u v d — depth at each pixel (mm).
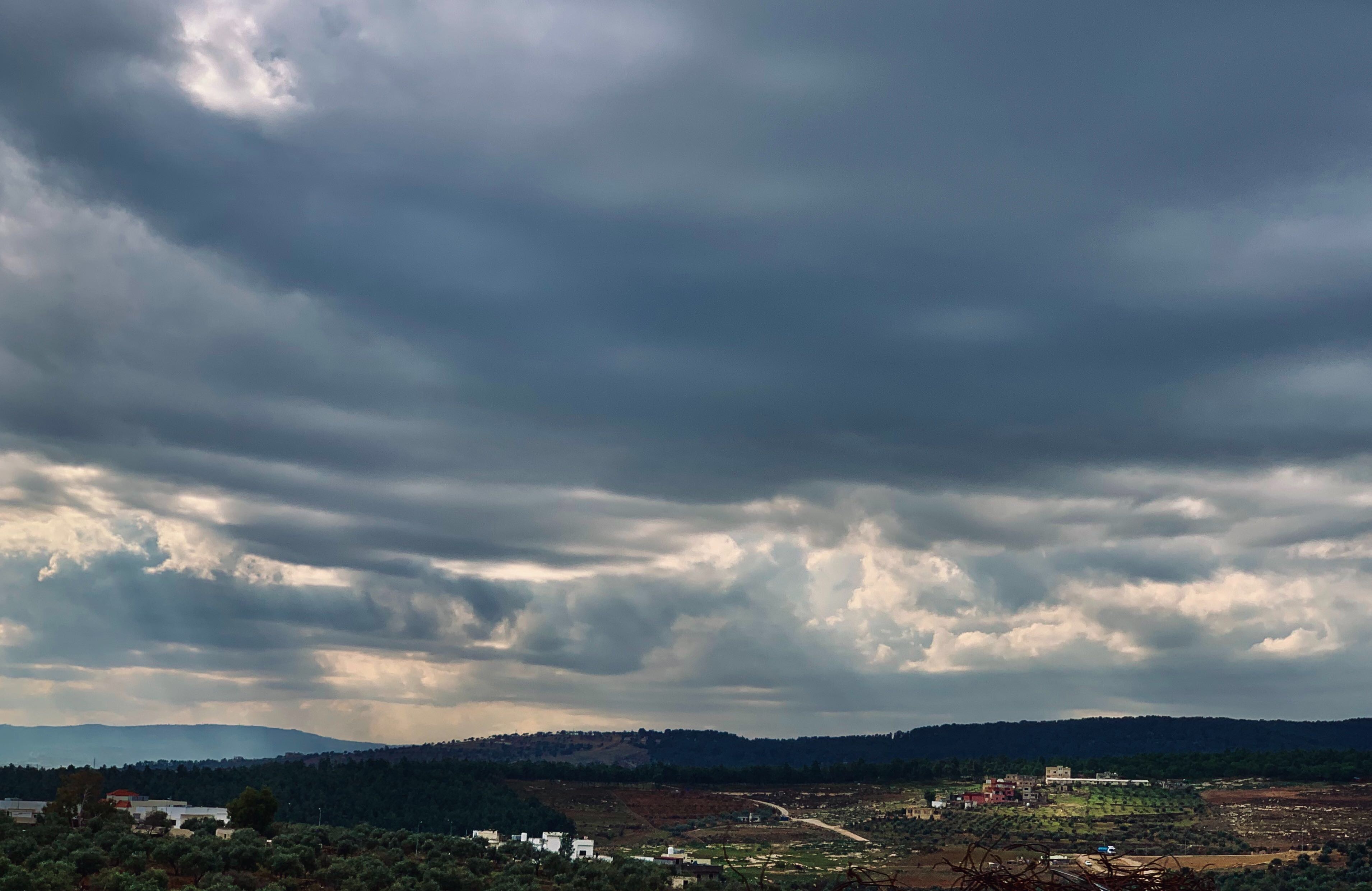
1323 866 163500
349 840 161125
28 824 178125
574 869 153625
